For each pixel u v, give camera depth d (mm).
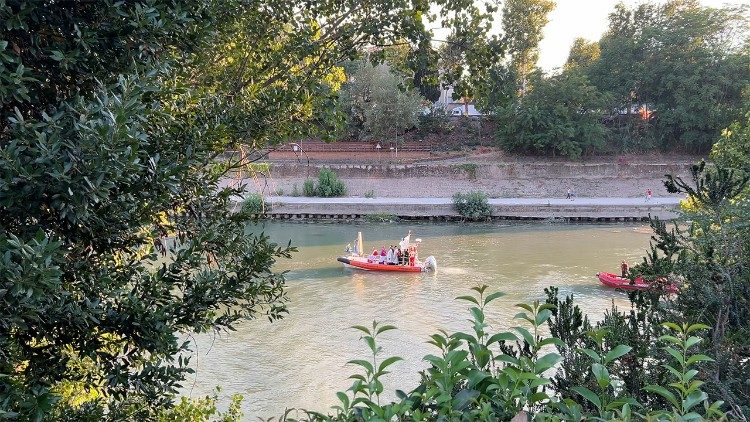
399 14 8047
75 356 6016
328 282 28812
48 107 4387
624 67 62188
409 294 26500
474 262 33469
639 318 4898
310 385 16562
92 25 4328
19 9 3973
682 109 58281
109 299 5297
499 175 57719
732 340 4188
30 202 3602
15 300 3262
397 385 16203
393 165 59000
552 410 2938
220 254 5844
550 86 58750
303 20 8383
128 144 3758
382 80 59188
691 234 5316
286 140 7879
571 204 49875
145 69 4383
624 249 36719
